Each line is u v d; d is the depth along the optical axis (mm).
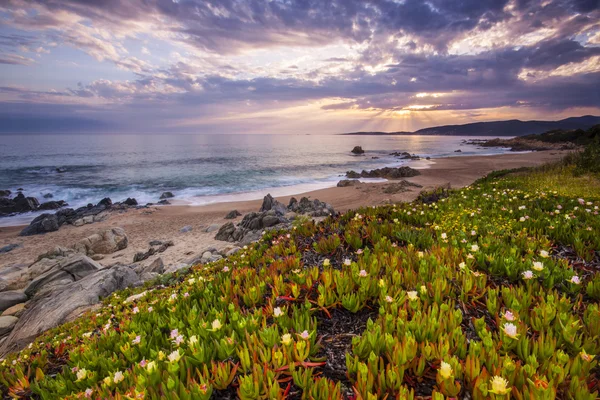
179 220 29328
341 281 3826
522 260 4359
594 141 19484
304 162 82625
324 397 2152
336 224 8242
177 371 2504
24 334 8547
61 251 18969
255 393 2182
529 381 1914
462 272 4066
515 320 2686
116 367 3039
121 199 40312
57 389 2838
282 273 5156
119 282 11391
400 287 3828
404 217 8383
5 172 61438
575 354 2479
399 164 75375
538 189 12328
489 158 80562
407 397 2016
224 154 108750
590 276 4422
